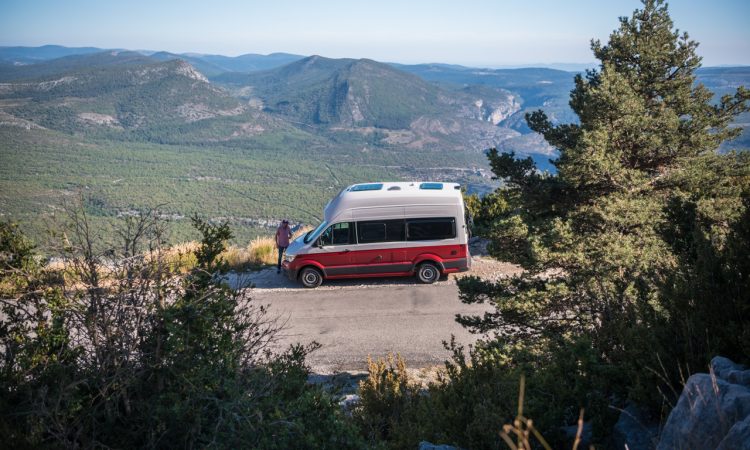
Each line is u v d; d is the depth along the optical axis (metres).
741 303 4.20
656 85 12.32
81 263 4.63
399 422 6.65
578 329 8.48
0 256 4.66
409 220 16.80
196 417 4.12
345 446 4.14
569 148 11.55
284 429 3.98
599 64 13.49
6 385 4.21
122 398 4.46
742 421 2.83
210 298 5.00
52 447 3.65
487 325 9.88
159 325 4.59
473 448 4.54
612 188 10.55
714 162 11.66
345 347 12.49
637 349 4.68
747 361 3.92
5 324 4.68
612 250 8.40
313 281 16.88
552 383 4.87
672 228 8.72
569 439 4.48
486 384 5.33
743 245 4.48
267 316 14.48
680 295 4.73
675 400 4.16
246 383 4.73
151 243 4.89
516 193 12.06
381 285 16.91
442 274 17.55
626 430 4.21
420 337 12.99
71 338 4.65
